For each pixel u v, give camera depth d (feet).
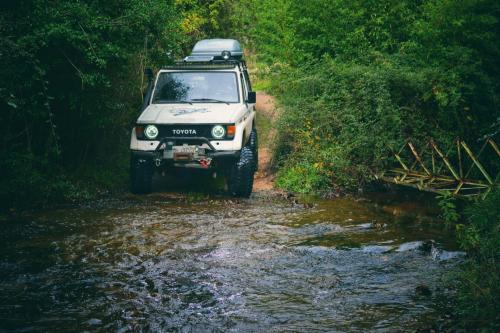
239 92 34.47
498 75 40.88
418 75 36.99
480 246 19.70
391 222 27.55
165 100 34.17
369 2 45.29
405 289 18.81
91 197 31.65
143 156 31.40
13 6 28.35
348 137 35.58
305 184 34.06
